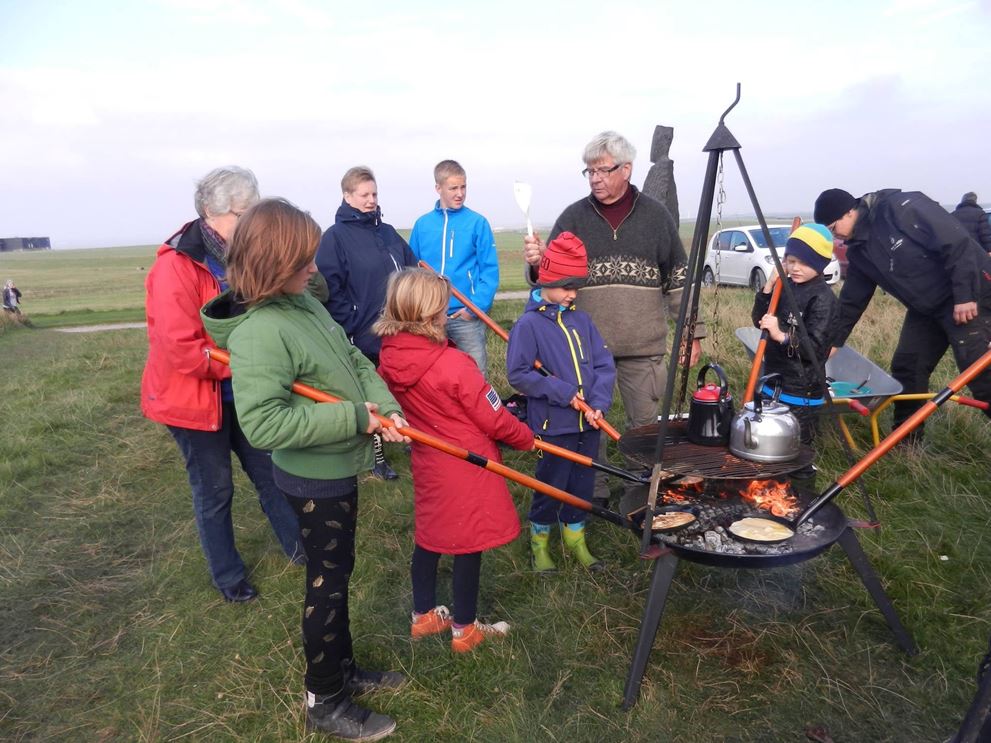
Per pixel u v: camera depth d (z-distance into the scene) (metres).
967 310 3.63
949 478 3.81
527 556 3.31
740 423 2.53
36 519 4.04
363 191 3.96
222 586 3.02
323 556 2.11
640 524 2.63
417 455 2.59
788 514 2.65
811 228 3.58
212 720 2.33
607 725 2.24
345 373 2.12
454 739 2.22
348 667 2.32
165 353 2.56
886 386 4.03
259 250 1.88
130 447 5.27
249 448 3.08
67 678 2.59
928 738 2.14
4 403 7.05
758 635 2.64
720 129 2.23
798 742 2.15
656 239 3.49
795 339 3.63
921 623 2.67
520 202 3.36
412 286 2.42
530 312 3.12
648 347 3.59
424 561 2.66
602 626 2.74
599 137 3.29
